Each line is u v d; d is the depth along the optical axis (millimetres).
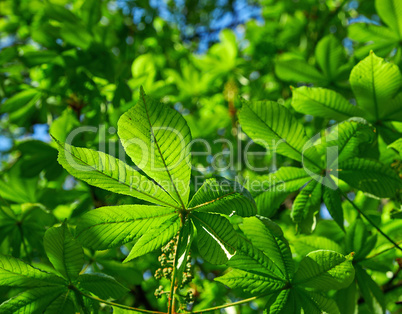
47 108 1401
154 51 1827
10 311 884
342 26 1839
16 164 1225
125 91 1305
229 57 1779
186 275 920
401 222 1128
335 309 922
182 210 885
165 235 898
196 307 1335
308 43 1848
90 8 1335
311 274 917
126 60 1528
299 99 1078
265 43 1867
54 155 1252
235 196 868
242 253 916
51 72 1321
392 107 1058
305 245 1047
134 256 895
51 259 905
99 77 1319
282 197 1026
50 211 1194
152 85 1588
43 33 1300
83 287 923
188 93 1804
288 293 927
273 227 914
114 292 937
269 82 1857
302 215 1019
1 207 1127
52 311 899
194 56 1772
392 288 1229
